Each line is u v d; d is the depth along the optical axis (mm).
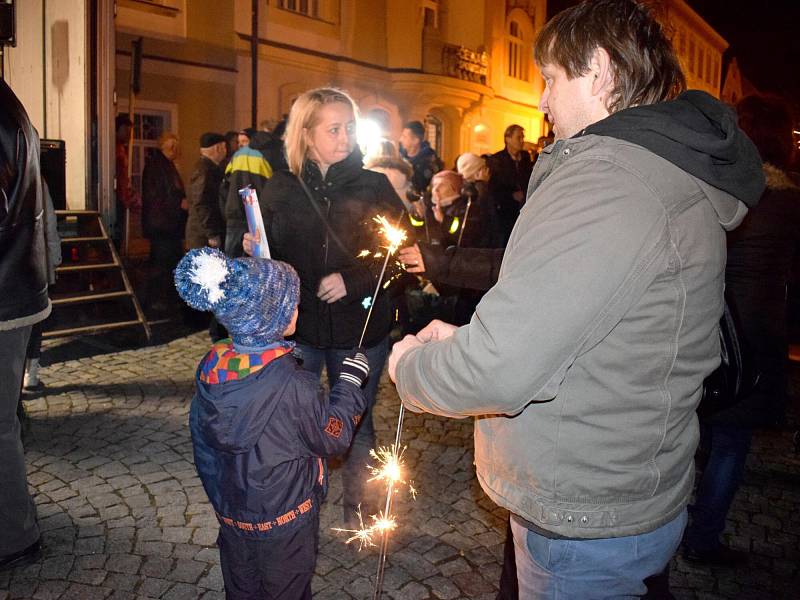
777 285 2885
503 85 22453
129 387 5281
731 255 2873
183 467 3975
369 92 17469
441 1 19953
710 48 32500
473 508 3619
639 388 1360
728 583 3062
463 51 19484
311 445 2066
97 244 7117
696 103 1451
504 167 8875
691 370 1408
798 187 2883
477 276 2492
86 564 3033
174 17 12594
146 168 8242
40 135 7922
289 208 2973
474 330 1327
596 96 1498
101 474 3861
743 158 1426
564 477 1398
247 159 6383
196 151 13289
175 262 8414
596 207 1280
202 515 3467
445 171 5852
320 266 2961
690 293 1353
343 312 2971
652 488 1414
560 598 1476
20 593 2824
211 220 7512
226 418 1984
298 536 2146
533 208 1374
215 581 2949
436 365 1406
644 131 1350
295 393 2021
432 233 5684
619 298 1284
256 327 1965
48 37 7684
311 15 15547
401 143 8969
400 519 3477
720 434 3045
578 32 1473
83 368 5723
